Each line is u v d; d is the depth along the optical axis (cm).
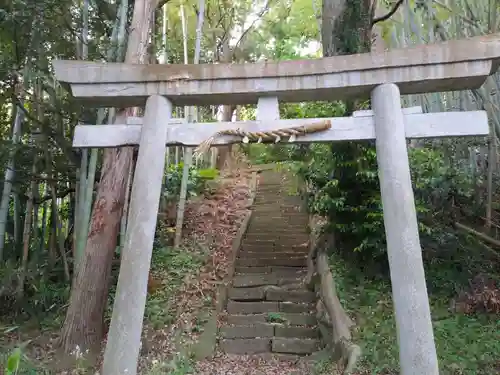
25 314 548
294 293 602
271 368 460
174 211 855
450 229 586
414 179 576
